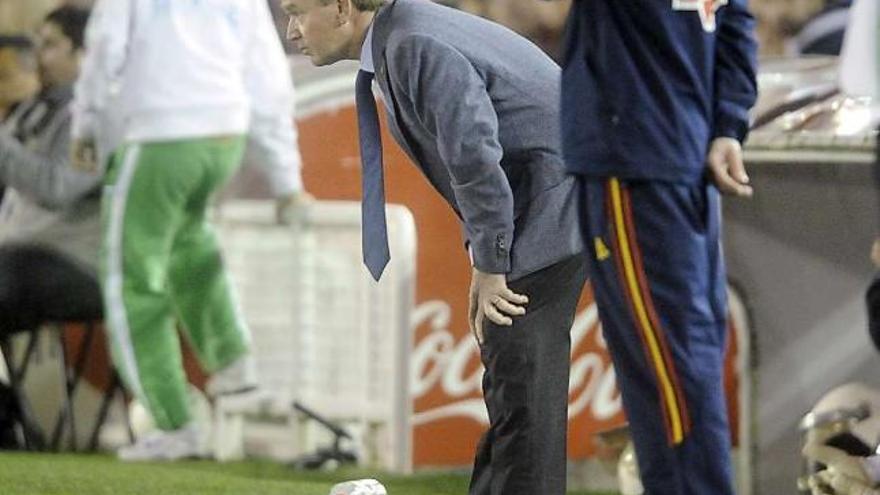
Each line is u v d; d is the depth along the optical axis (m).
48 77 22.89
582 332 20.38
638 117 10.95
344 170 21.86
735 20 11.26
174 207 22.14
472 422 21.14
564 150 11.26
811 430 16.44
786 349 18.44
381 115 21.30
